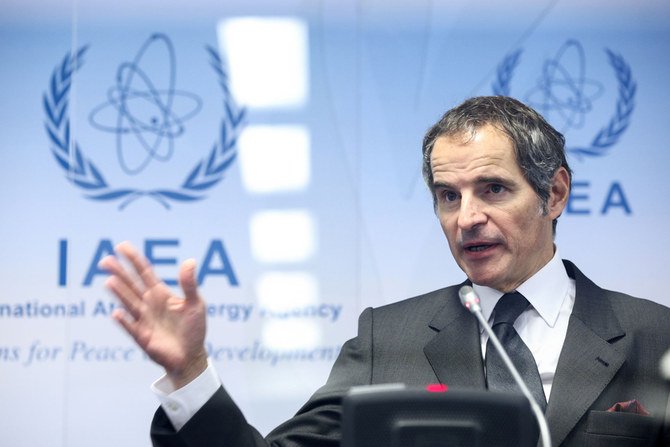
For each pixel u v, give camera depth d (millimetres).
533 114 3305
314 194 5855
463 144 3160
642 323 3229
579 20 5887
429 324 3344
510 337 3191
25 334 5727
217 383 2791
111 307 5777
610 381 3076
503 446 2223
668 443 3018
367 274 5805
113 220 5812
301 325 5781
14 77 5859
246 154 5867
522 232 3191
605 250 5746
